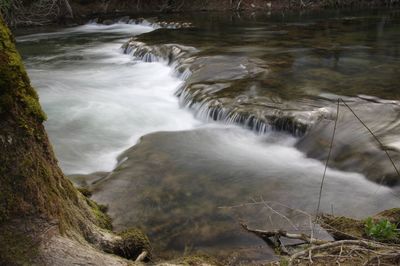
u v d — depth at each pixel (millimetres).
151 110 10289
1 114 2850
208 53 13789
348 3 31734
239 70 11633
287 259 3861
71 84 12781
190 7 31453
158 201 5801
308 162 7207
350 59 12883
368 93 9414
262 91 9781
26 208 2865
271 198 5891
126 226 5199
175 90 11500
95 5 31094
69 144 8250
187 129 9008
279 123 8172
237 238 4898
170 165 6973
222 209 5594
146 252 4145
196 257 4254
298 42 15992
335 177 6562
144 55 15734
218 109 9133
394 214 4582
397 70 11523
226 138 8297
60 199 3289
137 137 8695
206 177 6582
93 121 9547
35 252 2818
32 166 2971
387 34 17609
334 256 3701
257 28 20594
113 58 16578
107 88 12367
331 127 7766
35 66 15570
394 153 6605
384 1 31469
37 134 3131
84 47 19234
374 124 7723
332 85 10148
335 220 4770
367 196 5910
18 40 21656
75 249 2957
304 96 9297
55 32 24406
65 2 28703
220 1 31406
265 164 7137
